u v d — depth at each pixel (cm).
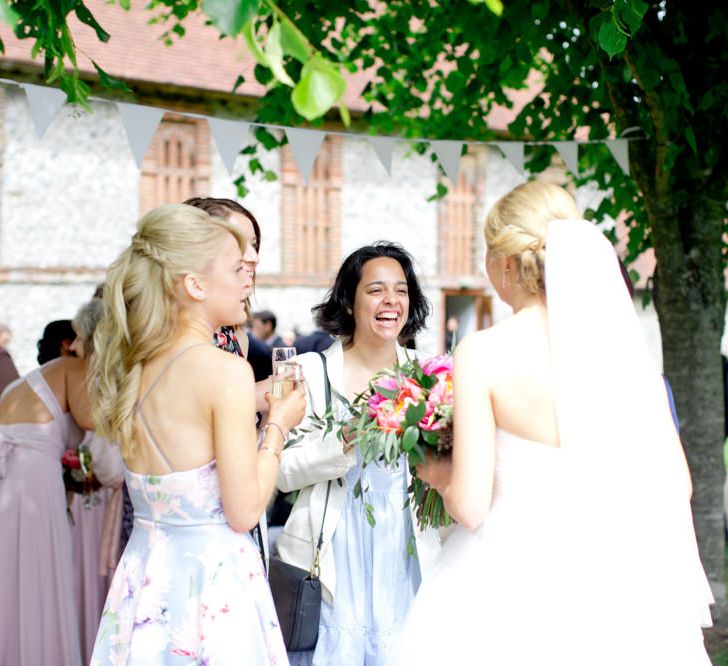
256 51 149
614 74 434
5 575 355
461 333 1895
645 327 1620
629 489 189
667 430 197
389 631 265
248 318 283
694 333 450
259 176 1560
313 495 273
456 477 192
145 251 208
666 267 452
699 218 449
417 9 553
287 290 1594
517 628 193
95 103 1377
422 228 1725
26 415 365
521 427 190
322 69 148
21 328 1348
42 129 355
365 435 223
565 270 191
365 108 1505
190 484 205
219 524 209
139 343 207
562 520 189
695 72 428
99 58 1316
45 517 360
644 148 448
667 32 412
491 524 197
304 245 1619
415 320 312
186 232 208
